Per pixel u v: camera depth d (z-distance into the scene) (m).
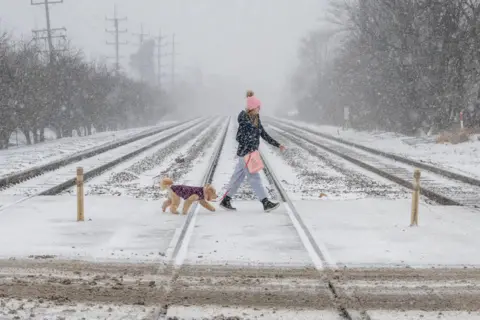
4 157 21.23
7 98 27.30
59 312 5.21
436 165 18.95
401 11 32.09
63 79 38.88
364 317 5.14
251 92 10.20
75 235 8.23
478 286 6.07
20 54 31.70
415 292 5.86
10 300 5.53
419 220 9.56
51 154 22.78
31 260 6.93
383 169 18.05
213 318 5.09
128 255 7.18
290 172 17.58
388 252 7.42
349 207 10.70
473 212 10.38
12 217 9.50
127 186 14.36
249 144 10.06
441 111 31.92
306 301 5.56
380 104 40.06
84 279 6.21
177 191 9.89
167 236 8.23
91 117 43.78
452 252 7.46
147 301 5.53
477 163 19.95
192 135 40.31
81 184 9.22
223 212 10.14
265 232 8.51
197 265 6.76
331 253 7.35
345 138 36.16
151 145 29.50
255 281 6.18
